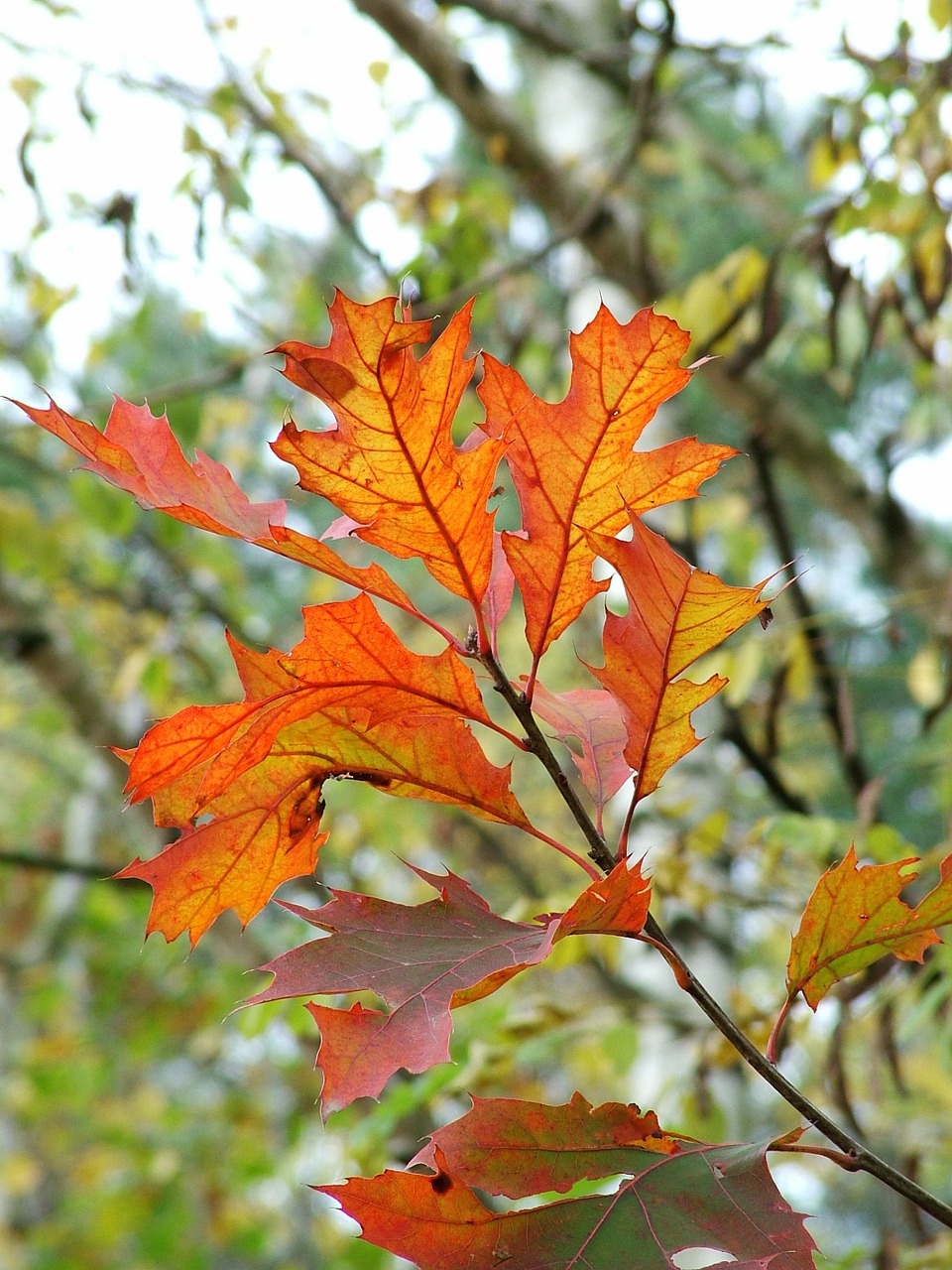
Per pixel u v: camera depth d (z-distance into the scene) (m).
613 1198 0.92
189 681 3.93
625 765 1.04
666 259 3.29
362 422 0.94
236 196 2.96
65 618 3.97
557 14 3.41
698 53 2.75
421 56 3.04
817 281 2.66
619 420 0.97
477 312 3.23
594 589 1.00
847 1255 1.39
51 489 4.08
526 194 3.12
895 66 2.44
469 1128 0.93
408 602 0.97
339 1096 0.88
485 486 0.96
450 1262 0.90
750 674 1.93
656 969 2.44
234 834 0.99
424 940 0.93
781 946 2.19
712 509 2.89
